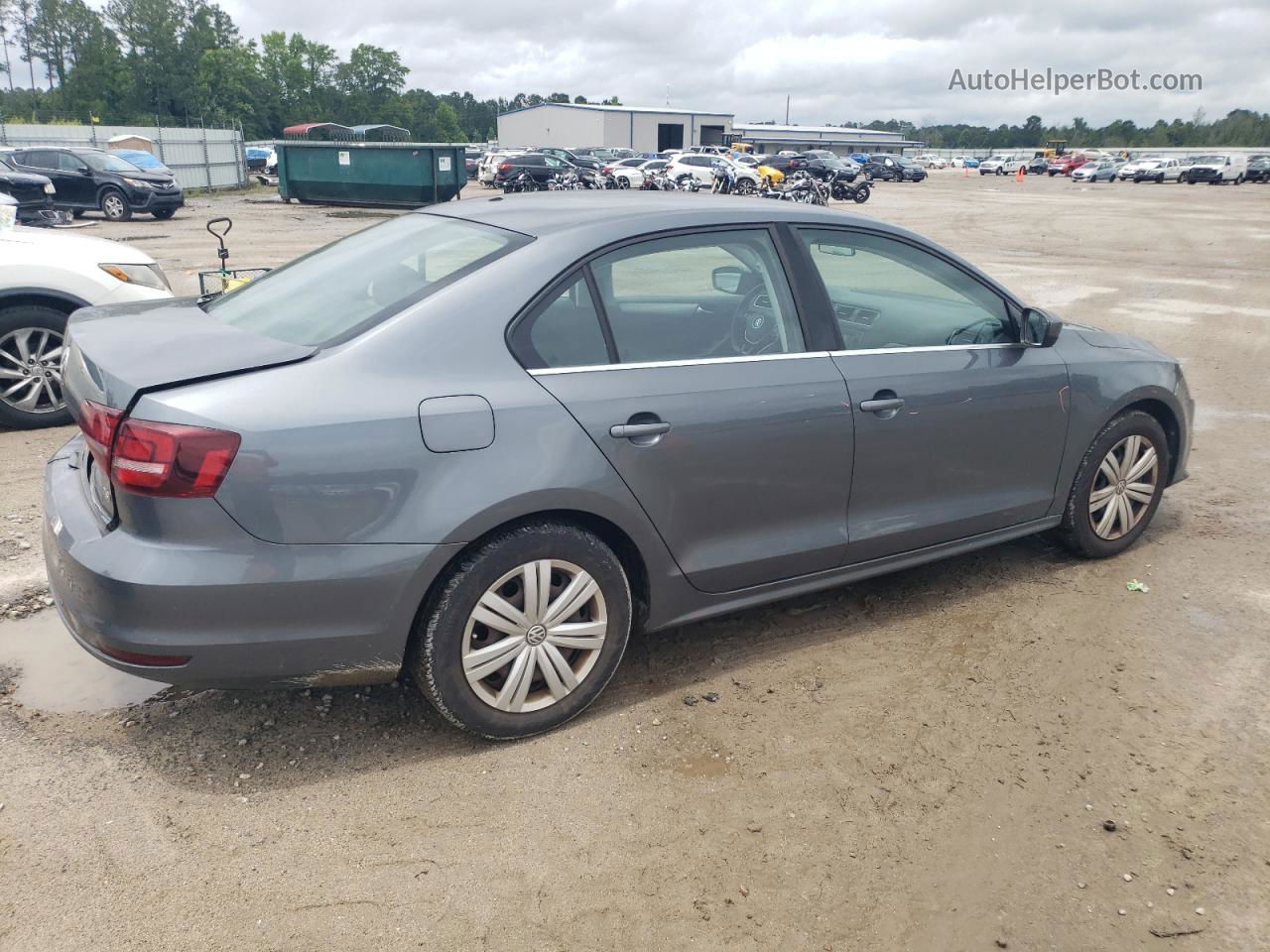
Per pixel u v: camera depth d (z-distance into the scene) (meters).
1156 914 2.44
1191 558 4.57
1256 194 45.12
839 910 2.44
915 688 3.44
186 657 2.55
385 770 2.92
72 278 6.10
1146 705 3.35
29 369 6.09
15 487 5.11
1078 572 4.40
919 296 3.75
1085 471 4.25
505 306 2.87
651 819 2.74
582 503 2.90
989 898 2.48
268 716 3.18
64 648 3.57
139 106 119.62
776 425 3.25
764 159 45.72
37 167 22.61
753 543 3.35
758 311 3.36
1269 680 3.51
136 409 2.50
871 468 3.54
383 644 2.73
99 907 2.36
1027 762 3.03
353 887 2.46
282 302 3.20
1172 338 10.16
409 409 2.66
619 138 83.50
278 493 2.52
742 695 3.38
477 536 2.76
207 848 2.57
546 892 2.47
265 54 129.38
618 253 3.11
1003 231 23.20
